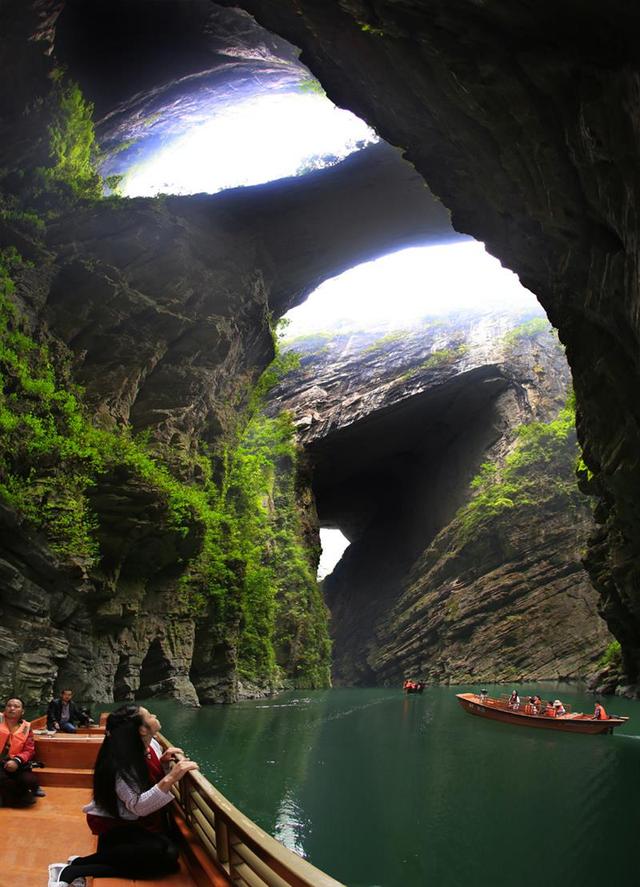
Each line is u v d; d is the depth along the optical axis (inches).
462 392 2598.4
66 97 1061.1
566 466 2267.5
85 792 270.5
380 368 2630.4
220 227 1296.8
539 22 453.7
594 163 491.5
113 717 171.9
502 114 572.1
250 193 1325.0
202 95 1403.8
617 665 1648.6
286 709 1184.2
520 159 611.2
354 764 677.9
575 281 702.5
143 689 1063.6
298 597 1908.2
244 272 1306.6
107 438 967.0
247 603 1440.7
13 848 199.2
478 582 2269.9
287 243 1391.5
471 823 484.1
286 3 700.0
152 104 1347.2
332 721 1026.1
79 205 1078.4
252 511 1524.4
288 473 2176.4
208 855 167.6
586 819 498.3
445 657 2249.0
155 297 1130.7
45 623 814.5
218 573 1226.0
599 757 745.6
